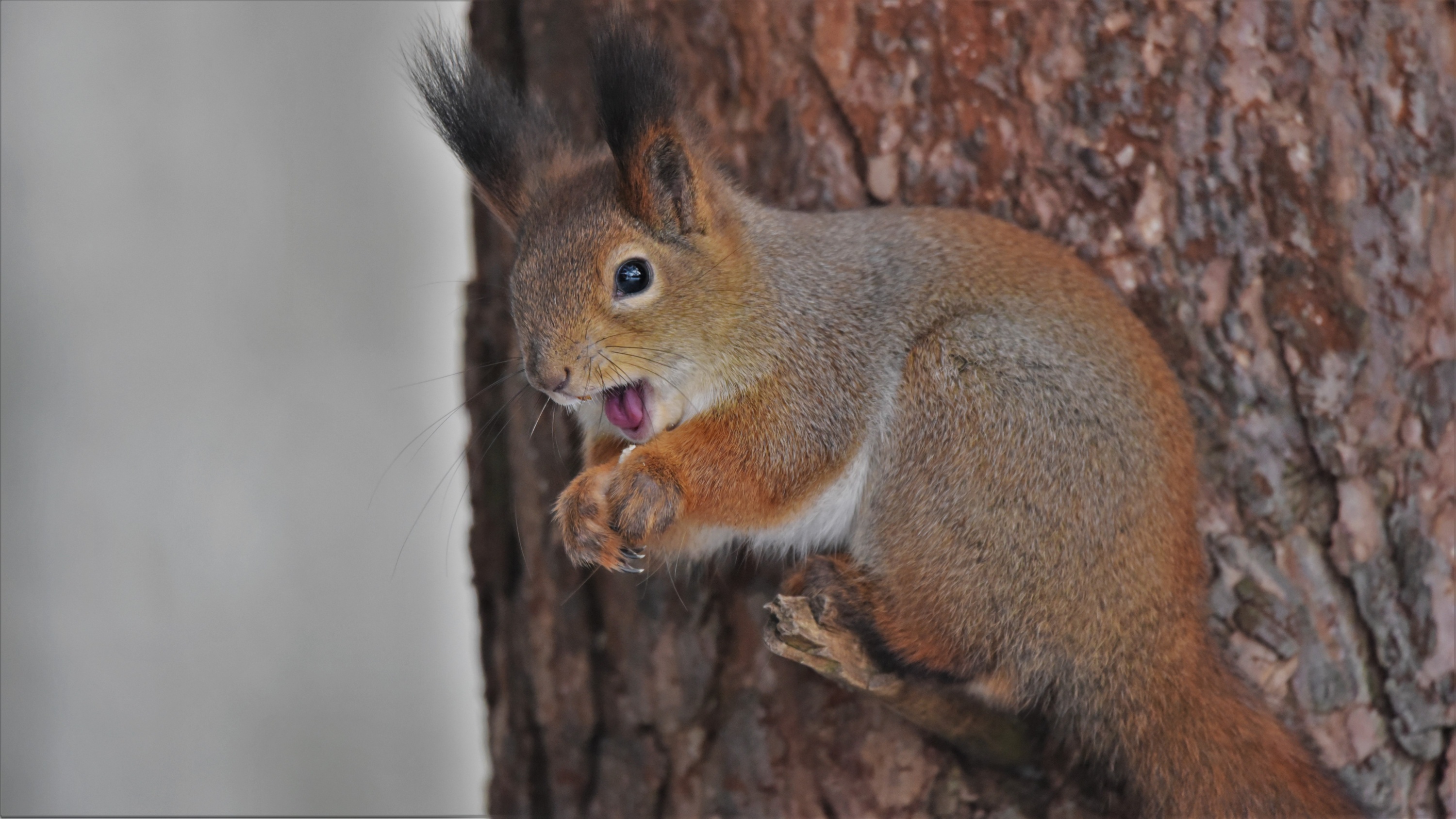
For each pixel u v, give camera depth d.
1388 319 9.30
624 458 8.93
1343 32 9.33
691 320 9.05
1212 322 9.31
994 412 8.61
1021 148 9.52
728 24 9.73
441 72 9.77
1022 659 8.55
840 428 9.10
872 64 9.59
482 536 10.82
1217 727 8.53
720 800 9.82
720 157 9.78
